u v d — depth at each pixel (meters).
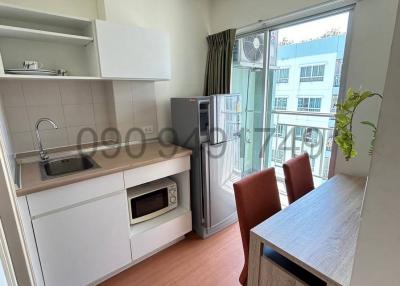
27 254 1.08
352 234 1.06
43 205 1.37
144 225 1.95
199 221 2.23
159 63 2.01
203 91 2.79
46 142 1.96
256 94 2.64
